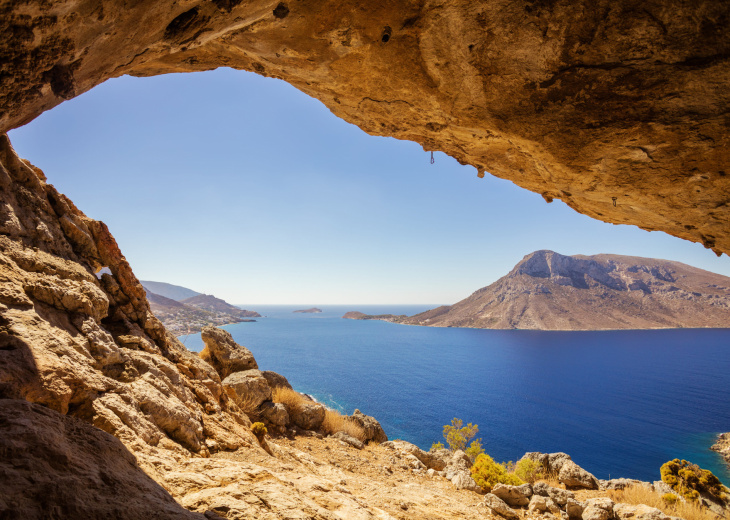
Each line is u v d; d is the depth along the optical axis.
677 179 4.45
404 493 9.27
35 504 1.96
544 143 4.69
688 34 3.14
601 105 3.97
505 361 181.12
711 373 157.88
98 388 4.69
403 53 4.37
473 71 4.27
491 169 6.71
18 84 2.44
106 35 2.61
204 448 6.12
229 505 3.50
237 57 5.08
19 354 3.70
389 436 72.81
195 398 7.64
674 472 18.52
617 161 4.53
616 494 13.62
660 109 3.74
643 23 3.20
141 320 8.11
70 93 3.03
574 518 10.53
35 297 4.88
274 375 16.67
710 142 3.81
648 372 159.00
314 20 3.94
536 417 94.31
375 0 3.70
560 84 4.01
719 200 4.54
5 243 5.07
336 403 96.38
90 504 2.21
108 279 7.52
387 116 5.95
